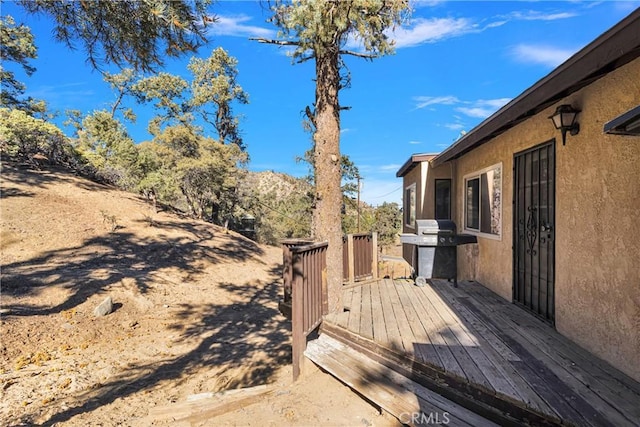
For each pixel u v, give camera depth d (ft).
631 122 6.90
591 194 10.52
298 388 11.80
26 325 19.69
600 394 8.14
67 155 59.47
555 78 10.02
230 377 16.75
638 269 8.70
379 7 13.57
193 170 51.62
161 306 26.84
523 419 7.79
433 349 10.94
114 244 37.93
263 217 69.36
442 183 29.17
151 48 11.02
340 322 13.91
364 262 22.85
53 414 12.75
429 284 21.06
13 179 48.65
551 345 11.15
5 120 52.54
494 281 18.85
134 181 53.47
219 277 35.99
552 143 12.94
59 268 29.66
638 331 8.69
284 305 18.17
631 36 7.07
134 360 18.40
